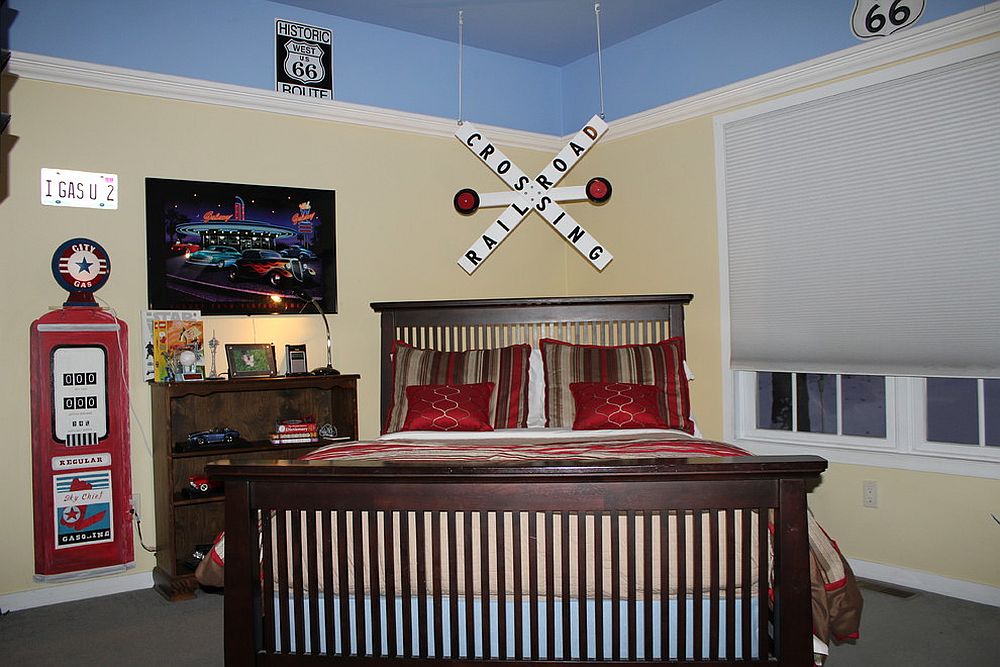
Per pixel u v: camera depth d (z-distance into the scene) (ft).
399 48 14.60
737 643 6.66
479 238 14.92
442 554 6.72
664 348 12.60
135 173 11.72
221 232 12.42
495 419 12.31
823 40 12.02
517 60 16.25
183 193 12.09
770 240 12.72
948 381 10.98
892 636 9.27
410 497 6.46
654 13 13.94
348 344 13.78
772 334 12.72
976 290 10.25
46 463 10.83
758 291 12.92
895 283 11.09
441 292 14.94
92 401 11.14
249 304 12.66
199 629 9.89
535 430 11.94
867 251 11.40
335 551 6.85
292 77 13.33
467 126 13.70
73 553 11.00
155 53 12.04
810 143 12.09
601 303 13.61
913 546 11.05
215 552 7.83
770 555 6.64
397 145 14.40
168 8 12.16
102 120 11.46
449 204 15.06
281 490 6.58
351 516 6.88
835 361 11.85
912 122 10.85
